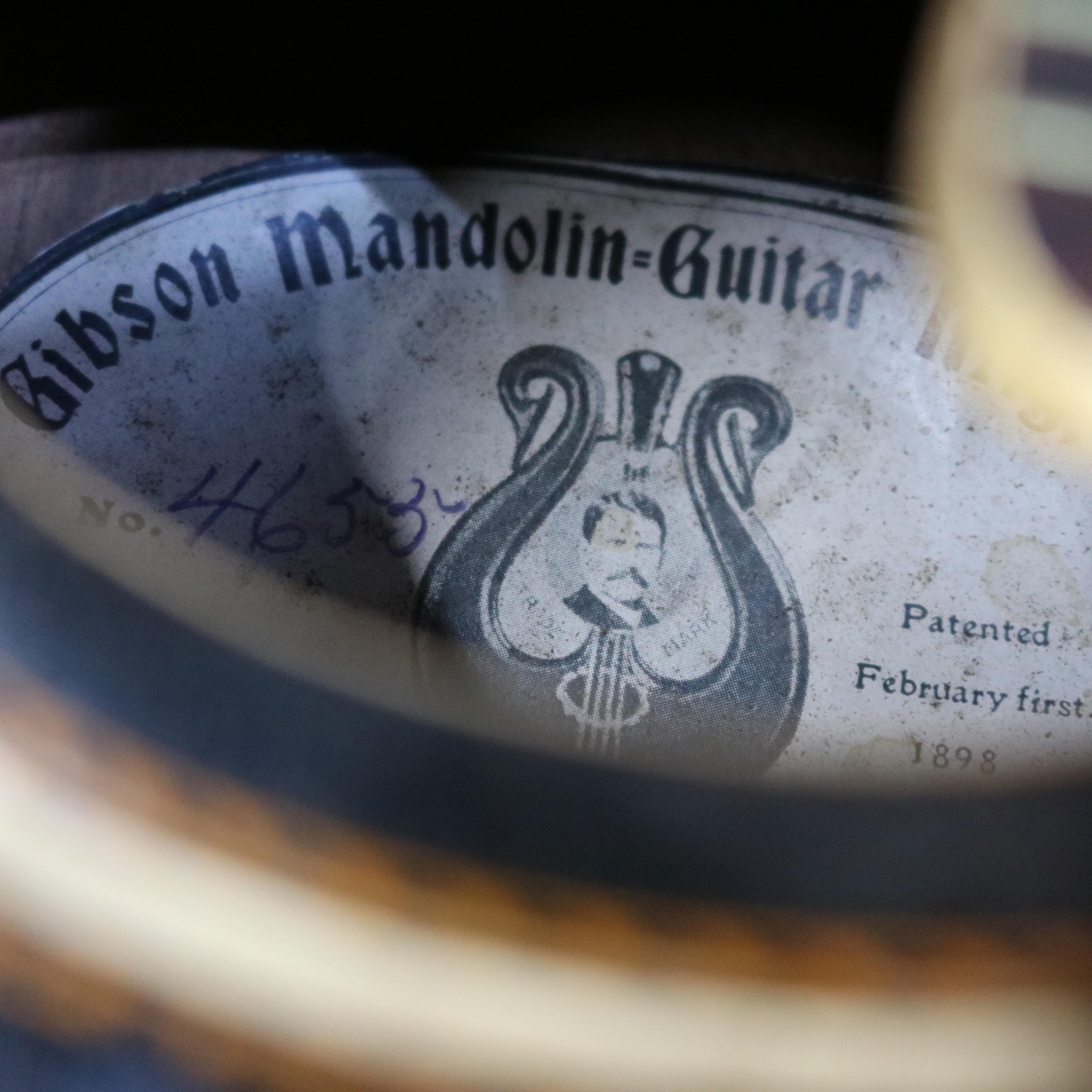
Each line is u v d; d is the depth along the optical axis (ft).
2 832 0.81
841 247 0.90
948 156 0.89
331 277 0.89
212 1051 0.80
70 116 0.89
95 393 0.89
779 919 0.81
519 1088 0.80
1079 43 0.88
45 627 0.83
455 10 0.89
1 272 0.89
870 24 0.89
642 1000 0.80
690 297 0.90
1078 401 0.90
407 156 0.89
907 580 0.90
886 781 0.82
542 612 0.90
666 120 0.89
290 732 0.83
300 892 0.81
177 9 0.89
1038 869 0.81
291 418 0.89
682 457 0.90
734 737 0.89
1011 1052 0.80
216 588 0.89
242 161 0.89
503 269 0.90
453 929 0.81
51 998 0.81
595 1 0.89
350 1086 0.80
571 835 0.82
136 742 0.82
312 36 0.89
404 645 0.89
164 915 0.81
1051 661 0.90
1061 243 0.89
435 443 0.90
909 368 0.90
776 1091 0.80
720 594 0.90
